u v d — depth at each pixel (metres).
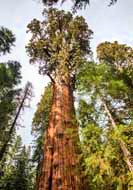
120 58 15.95
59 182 6.23
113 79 8.09
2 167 22.88
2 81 18.20
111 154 5.75
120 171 5.72
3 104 18.11
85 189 6.30
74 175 6.50
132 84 8.98
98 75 7.90
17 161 24.23
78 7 6.15
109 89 7.63
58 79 10.87
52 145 7.75
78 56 11.30
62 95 9.77
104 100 7.40
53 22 14.23
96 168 5.71
